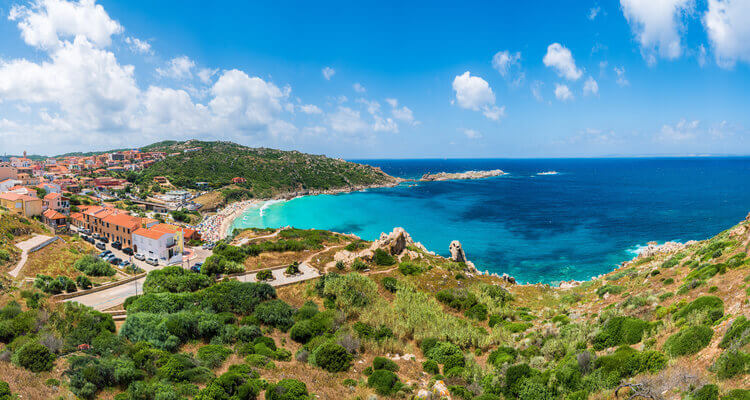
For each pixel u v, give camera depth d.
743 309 21.11
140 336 32.50
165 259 75.62
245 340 34.56
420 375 27.94
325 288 47.12
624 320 27.36
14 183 133.12
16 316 32.56
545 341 30.78
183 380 25.17
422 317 40.09
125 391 23.84
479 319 42.50
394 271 57.09
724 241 39.12
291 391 22.80
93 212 92.75
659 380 18.05
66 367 25.17
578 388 21.56
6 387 20.20
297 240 75.00
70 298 47.00
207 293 44.28
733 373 16.20
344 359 29.31
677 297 29.78
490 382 25.03
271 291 46.03
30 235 70.25
